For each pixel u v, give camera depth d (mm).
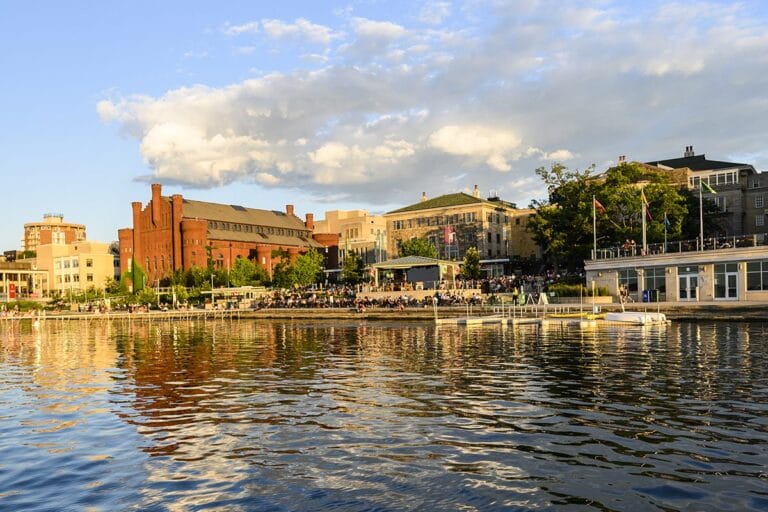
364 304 72062
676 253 57125
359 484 11844
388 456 13523
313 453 13930
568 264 81938
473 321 53781
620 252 64375
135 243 136875
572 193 76875
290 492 11531
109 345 46438
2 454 14641
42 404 21031
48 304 133875
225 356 35125
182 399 21031
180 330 64500
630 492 11055
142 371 29203
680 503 10500
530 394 20000
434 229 121188
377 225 149750
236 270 114938
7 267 154750
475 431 15391
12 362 35562
